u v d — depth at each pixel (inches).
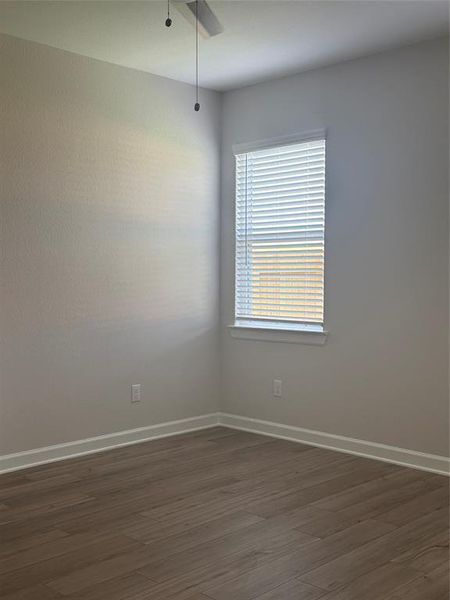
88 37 164.2
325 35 162.1
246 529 130.1
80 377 181.3
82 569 112.8
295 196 196.2
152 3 142.7
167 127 198.8
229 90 210.8
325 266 187.8
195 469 169.5
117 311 188.7
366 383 180.5
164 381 201.8
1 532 128.6
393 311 174.2
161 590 105.4
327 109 186.4
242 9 146.0
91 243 181.8
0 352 165.3
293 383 197.6
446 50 162.7
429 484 157.5
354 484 157.6
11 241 165.8
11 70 163.8
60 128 173.8
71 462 175.2
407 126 170.1
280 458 179.5
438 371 166.6
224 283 214.8
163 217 198.8
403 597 103.6
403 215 171.3
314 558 117.1
